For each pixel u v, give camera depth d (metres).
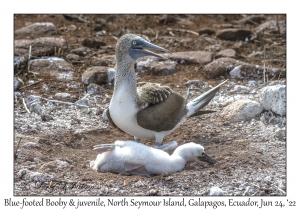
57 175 11.91
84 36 23.02
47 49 20.31
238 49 21.56
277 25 23.16
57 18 25.25
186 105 14.45
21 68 18.80
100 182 11.64
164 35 23.58
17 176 11.77
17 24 24.22
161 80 18.64
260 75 18.73
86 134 14.60
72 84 17.95
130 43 13.15
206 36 23.45
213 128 15.05
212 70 18.89
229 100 16.83
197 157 12.52
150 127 13.23
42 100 16.61
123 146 12.34
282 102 15.09
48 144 13.75
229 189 11.38
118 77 13.17
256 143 13.91
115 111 13.18
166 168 12.19
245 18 25.78
